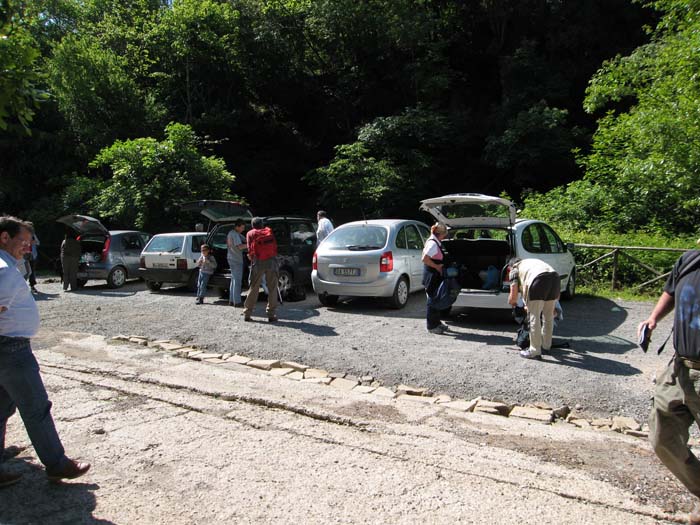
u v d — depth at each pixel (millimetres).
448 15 29219
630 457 4059
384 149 23781
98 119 24125
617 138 15367
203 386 5582
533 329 6473
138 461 3910
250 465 3861
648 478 3717
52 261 20797
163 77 26984
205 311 9961
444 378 5891
